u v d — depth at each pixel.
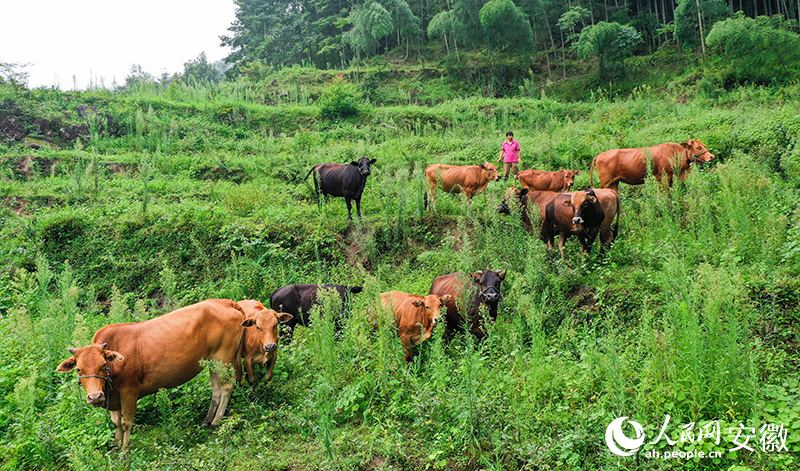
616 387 5.40
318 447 5.94
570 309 7.82
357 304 7.72
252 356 7.20
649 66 34.88
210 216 12.60
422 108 28.33
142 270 11.76
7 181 16.50
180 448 5.96
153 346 6.35
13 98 21.98
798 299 6.34
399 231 11.59
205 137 22.86
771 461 4.59
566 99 34.66
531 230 9.77
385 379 6.59
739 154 10.09
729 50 28.84
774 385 5.34
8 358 8.06
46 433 6.22
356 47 44.78
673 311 5.99
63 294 9.32
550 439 5.35
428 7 51.69
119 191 15.47
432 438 5.86
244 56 54.12
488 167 12.37
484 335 7.39
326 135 24.34
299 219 12.59
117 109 24.14
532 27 43.59
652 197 9.10
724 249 7.72
